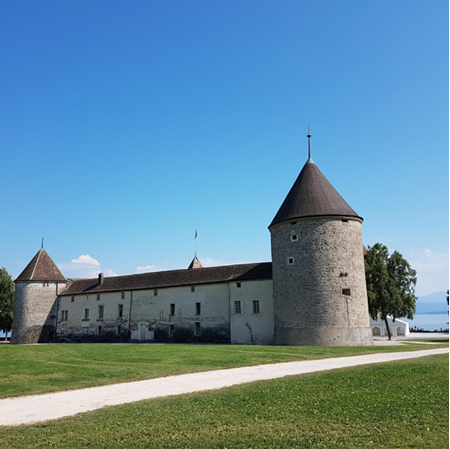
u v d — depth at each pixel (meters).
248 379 16.94
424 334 65.75
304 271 35.62
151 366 21.25
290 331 35.50
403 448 8.55
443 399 12.12
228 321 43.25
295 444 9.02
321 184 37.62
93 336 55.19
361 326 34.84
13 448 9.13
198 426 10.42
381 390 13.57
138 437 9.70
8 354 28.94
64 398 14.25
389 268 49.91
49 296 60.34
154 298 50.12
